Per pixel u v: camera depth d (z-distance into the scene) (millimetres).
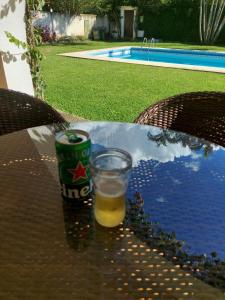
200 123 1785
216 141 1737
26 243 749
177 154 1218
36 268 678
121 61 9320
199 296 622
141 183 1011
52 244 746
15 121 1796
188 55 12898
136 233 786
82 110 4348
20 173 1056
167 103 1781
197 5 16562
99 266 684
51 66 8328
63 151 778
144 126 1511
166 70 7914
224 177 1062
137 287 635
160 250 735
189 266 693
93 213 848
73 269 675
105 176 736
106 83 6270
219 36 16844
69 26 17750
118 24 20219
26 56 3031
